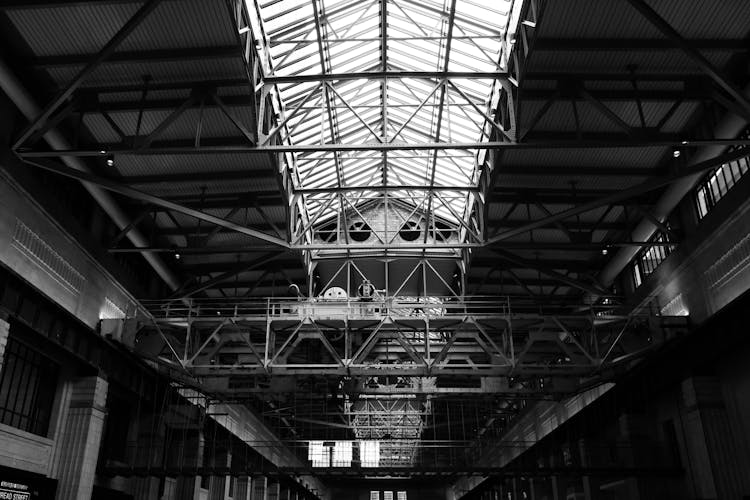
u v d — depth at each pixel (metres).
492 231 36.84
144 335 31.81
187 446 37.56
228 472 33.97
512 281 43.66
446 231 41.62
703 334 27.61
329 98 30.98
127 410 34.06
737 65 23.36
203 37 21.66
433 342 40.88
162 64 22.80
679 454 31.28
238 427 48.44
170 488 35.56
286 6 24.19
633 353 30.08
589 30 21.73
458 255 40.47
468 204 37.56
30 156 22.44
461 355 42.16
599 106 23.09
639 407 34.28
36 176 25.81
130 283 34.66
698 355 27.97
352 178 40.50
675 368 29.89
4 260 22.98
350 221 42.53
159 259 36.62
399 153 38.06
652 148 28.53
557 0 20.50
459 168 35.44
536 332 31.09
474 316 31.38
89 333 28.62
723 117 25.03
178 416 37.47
